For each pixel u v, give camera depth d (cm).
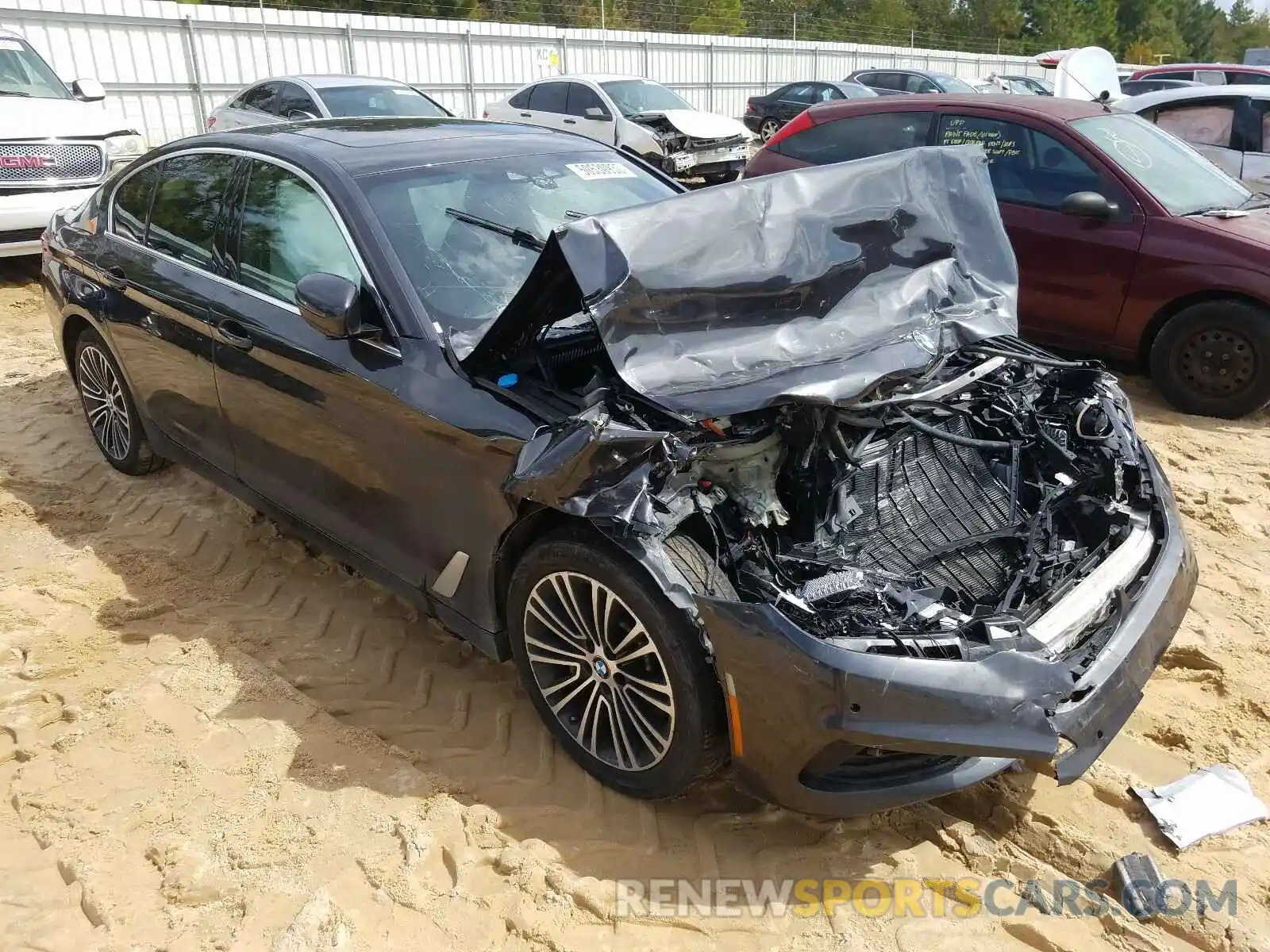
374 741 314
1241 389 586
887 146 720
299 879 262
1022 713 233
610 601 267
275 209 366
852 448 294
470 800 291
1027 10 5575
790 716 237
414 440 307
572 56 2209
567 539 272
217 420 398
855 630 242
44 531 443
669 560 253
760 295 284
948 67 3259
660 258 272
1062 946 243
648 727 272
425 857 268
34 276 914
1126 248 600
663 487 256
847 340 286
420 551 322
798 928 249
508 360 301
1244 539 452
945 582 284
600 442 247
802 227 302
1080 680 251
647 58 2359
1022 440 329
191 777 299
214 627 374
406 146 376
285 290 358
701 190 296
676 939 246
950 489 313
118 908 254
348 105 1173
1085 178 623
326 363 330
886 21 5084
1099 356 649
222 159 400
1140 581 287
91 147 864
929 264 324
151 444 459
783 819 285
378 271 323
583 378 310
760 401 254
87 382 496
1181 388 607
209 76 1688
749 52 2592
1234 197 644
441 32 1975
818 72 2798
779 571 260
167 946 244
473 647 364
